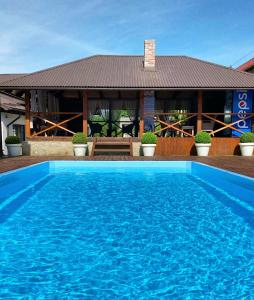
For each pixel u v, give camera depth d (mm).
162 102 18234
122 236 4426
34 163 10078
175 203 6414
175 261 3570
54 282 3076
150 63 15953
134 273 3268
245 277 3182
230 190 7637
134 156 13086
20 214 5582
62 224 4988
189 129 16172
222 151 13820
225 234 4543
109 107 18266
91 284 3033
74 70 15383
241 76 14430
